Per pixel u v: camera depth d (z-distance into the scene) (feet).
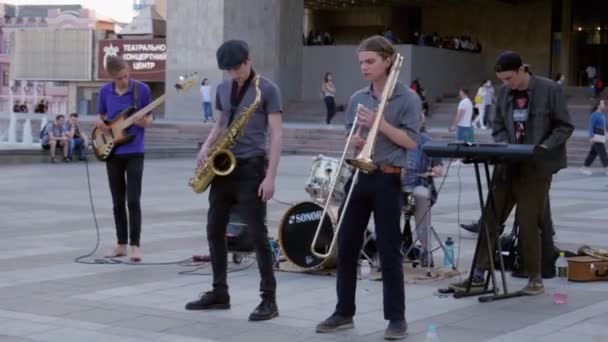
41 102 169.37
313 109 131.13
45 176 69.05
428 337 21.09
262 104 23.62
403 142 21.48
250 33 127.95
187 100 128.77
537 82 26.50
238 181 23.80
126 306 25.22
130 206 31.96
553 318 24.08
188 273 30.12
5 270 30.35
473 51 146.92
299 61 136.26
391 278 21.89
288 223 30.17
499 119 27.37
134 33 156.46
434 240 37.68
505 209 27.68
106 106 31.78
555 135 26.23
